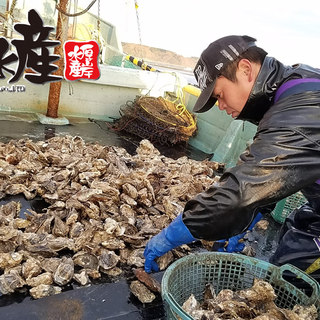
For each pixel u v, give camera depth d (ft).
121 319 6.95
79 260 8.23
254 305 6.87
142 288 7.61
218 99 6.88
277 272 7.23
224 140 18.80
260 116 6.69
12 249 8.10
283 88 6.10
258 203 5.62
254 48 6.28
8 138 15.70
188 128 19.16
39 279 7.39
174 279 6.79
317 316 6.41
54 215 9.49
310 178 5.52
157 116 19.12
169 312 5.97
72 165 12.17
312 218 8.16
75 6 24.56
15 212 9.64
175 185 12.22
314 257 7.90
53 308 6.86
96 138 18.28
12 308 6.70
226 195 5.76
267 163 5.51
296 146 5.45
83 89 20.31
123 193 11.09
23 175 11.15
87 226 9.50
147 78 21.75
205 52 6.54
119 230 9.19
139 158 15.19
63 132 18.01
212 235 6.18
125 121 19.88
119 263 8.64
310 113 5.59
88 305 7.11
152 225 10.18
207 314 6.20
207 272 7.57
